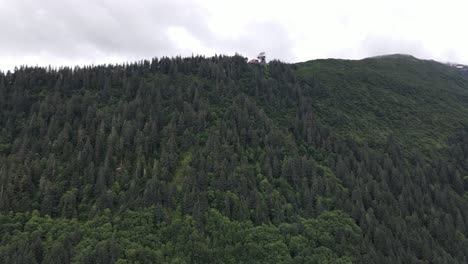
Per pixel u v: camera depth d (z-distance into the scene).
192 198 132.50
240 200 136.50
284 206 138.12
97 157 151.62
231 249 121.00
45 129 167.62
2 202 130.12
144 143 158.50
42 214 130.25
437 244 133.38
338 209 140.00
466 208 152.50
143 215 127.38
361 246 126.50
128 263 111.88
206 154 153.12
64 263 110.75
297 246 123.94
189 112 174.62
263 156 158.50
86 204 135.00
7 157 155.00
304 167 154.38
